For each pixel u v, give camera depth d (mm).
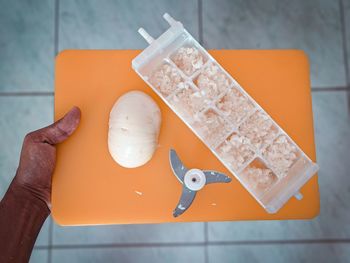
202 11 1089
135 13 1087
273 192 644
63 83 706
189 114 664
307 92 722
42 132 671
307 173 629
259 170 661
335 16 1101
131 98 659
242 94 681
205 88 676
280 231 1046
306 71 726
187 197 650
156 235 1037
